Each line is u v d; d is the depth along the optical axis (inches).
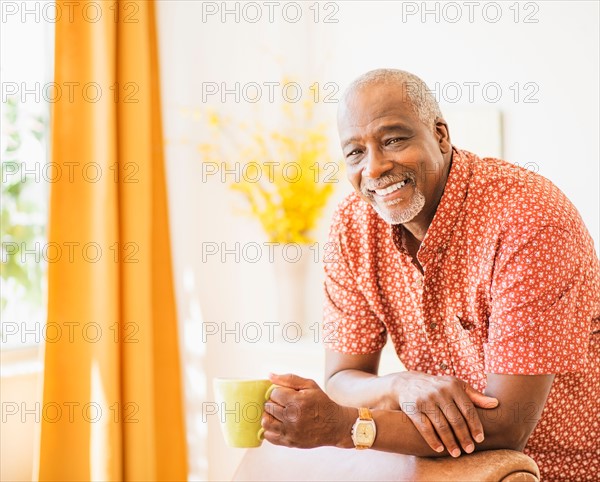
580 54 94.0
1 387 90.8
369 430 45.5
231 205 109.3
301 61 109.2
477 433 44.9
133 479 94.8
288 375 46.3
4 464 91.2
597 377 52.4
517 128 97.7
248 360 106.6
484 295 50.8
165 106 105.7
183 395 106.3
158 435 101.2
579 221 49.4
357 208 57.7
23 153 99.7
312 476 44.7
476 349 52.8
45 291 88.1
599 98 93.1
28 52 99.4
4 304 97.7
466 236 51.1
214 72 108.7
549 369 46.3
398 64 104.4
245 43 108.4
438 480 40.8
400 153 48.6
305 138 107.0
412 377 49.1
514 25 97.5
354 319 58.9
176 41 106.5
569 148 95.0
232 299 109.3
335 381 57.6
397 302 57.1
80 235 90.1
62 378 89.7
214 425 109.0
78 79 89.7
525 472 41.1
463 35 100.4
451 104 101.1
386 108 48.1
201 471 109.6
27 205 100.3
